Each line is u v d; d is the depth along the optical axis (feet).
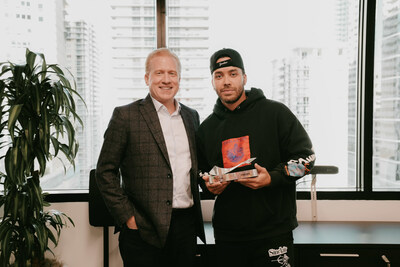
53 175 7.05
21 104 4.66
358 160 7.11
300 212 6.77
